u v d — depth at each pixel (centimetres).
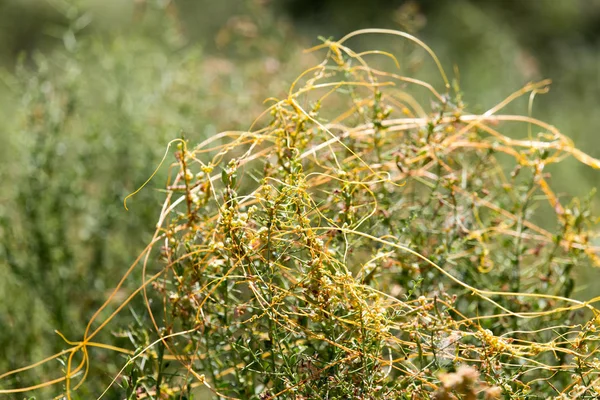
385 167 300
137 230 413
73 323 359
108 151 438
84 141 441
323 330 238
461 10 852
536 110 694
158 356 249
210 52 775
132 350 312
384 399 231
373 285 278
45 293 374
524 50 832
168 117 450
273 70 496
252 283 236
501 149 321
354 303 234
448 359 244
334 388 237
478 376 233
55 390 322
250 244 238
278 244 244
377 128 283
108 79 482
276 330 239
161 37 544
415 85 611
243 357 246
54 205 399
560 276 301
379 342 236
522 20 996
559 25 988
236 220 238
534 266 308
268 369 242
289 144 256
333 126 308
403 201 300
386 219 285
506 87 687
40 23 860
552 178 512
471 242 300
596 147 589
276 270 249
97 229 405
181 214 262
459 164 324
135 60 497
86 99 477
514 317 287
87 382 325
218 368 270
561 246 320
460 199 313
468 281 297
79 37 517
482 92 654
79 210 421
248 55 575
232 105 472
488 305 299
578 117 661
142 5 515
